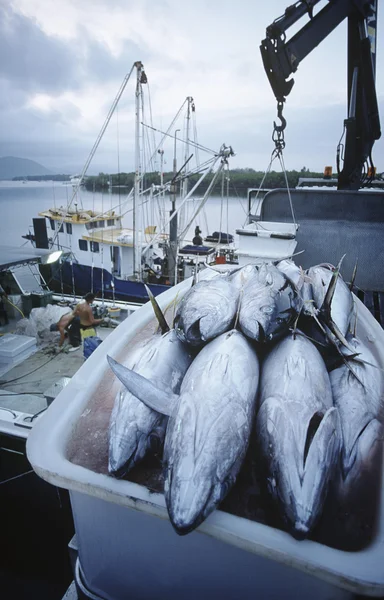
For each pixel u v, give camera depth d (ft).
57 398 6.33
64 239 55.26
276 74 16.70
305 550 4.10
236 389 5.17
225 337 6.35
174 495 4.21
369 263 17.80
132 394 5.34
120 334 8.07
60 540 11.32
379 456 5.15
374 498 4.69
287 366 5.63
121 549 5.57
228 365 5.50
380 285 17.52
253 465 4.97
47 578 11.08
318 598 4.72
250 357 6.01
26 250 26.27
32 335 20.93
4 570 11.28
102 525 5.54
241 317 6.75
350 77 21.40
